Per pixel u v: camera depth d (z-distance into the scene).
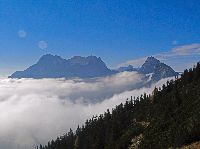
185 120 140.62
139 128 172.75
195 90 174.25
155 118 169.88
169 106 169.50
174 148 122.12
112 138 186.38
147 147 140.62
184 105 160.50
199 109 142.00
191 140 120.00
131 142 165.12
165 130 147.12
